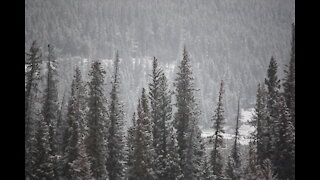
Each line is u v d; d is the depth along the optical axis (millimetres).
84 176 77750
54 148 96625
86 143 87688
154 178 89312
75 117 95875
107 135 97438
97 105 89250
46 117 102438
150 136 88812
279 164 90375
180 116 101500
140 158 85500
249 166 85062
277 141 90688
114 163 97938
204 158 100375
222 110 99438
